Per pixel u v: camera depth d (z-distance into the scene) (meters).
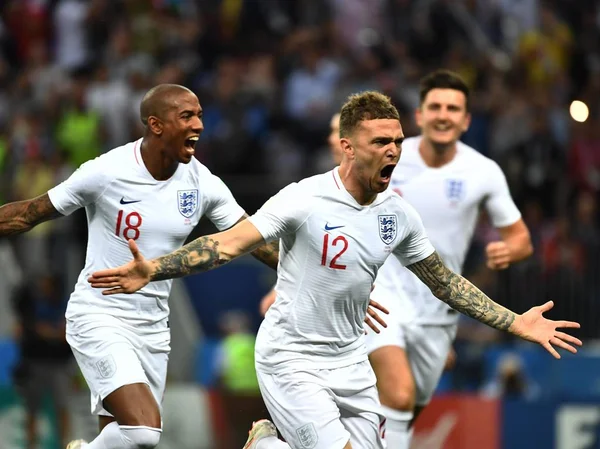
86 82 37.03
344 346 14.51
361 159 13.55
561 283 30.47
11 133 36.50
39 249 32.69
